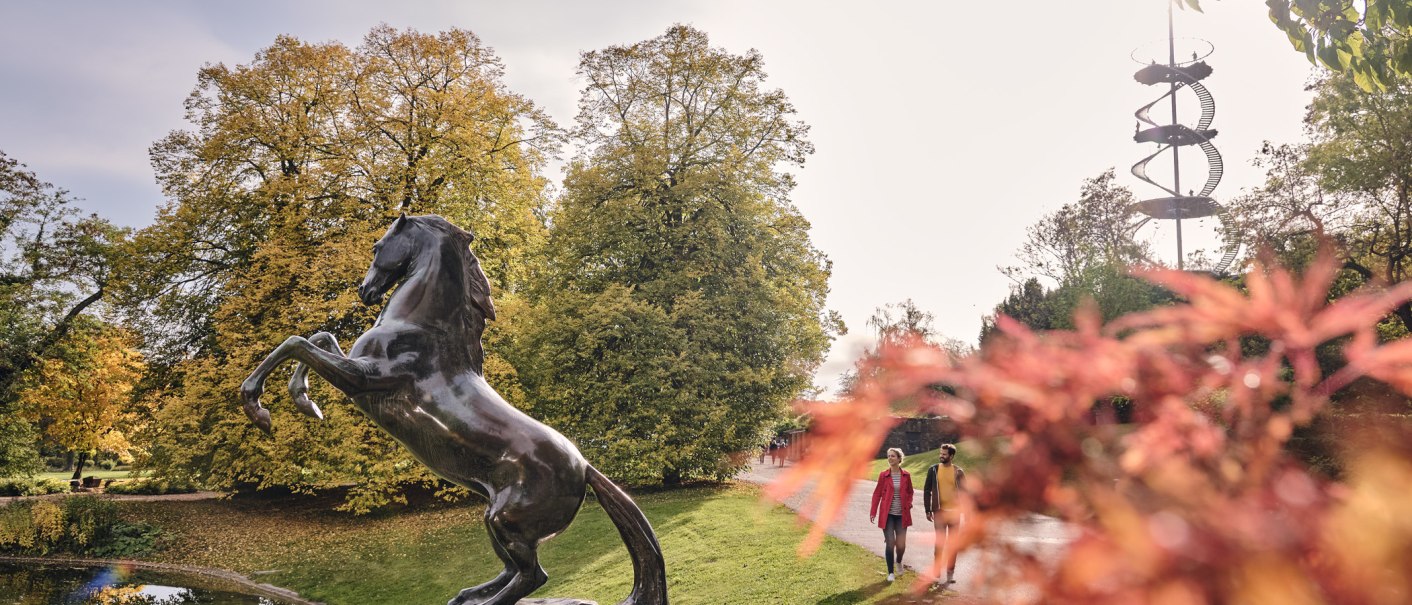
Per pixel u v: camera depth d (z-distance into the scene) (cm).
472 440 532
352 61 2325
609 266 2533
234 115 2297
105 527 2212
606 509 550
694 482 2439
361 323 2125
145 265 2381
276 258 2141
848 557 1181
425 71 2356
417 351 540
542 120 2606
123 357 2961
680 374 2294
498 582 545
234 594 1733
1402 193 1529
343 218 2264
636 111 2612
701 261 2430
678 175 2478
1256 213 1659
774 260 2572
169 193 2462
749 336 2397
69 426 3108
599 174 2459
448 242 561
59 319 2709
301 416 1977
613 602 1286
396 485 2131
